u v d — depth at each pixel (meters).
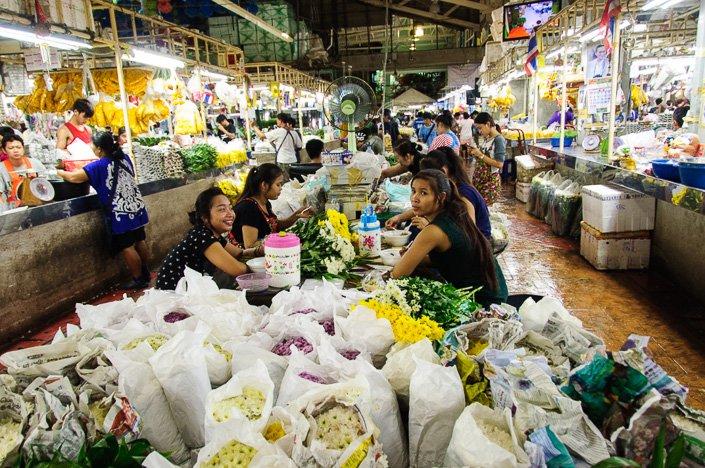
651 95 8.90
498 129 7.71
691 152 4.39
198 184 7.07
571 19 6.89
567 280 4.80
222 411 1.26
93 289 4.96
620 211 4.89
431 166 3.43
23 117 8.09
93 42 4.87
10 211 4.04
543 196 7.34
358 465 1.12
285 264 2.29
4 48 5.99
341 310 1.90
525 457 1.05
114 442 1.19
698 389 2.86
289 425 1.21
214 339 1.69
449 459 1.17
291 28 13.02
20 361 1.56
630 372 1.21
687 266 4.35
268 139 9.70
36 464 1.14
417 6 17.94
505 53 10.62
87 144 5.40
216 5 10.95
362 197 3.96
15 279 4.03
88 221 4.87
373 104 5.00
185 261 2.73
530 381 1.24
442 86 29.08
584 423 1.16
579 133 7.64
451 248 2.50
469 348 1.59
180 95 6.70
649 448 1.11
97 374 1.46
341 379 1.39
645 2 5.04
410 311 1.85
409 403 1.39
